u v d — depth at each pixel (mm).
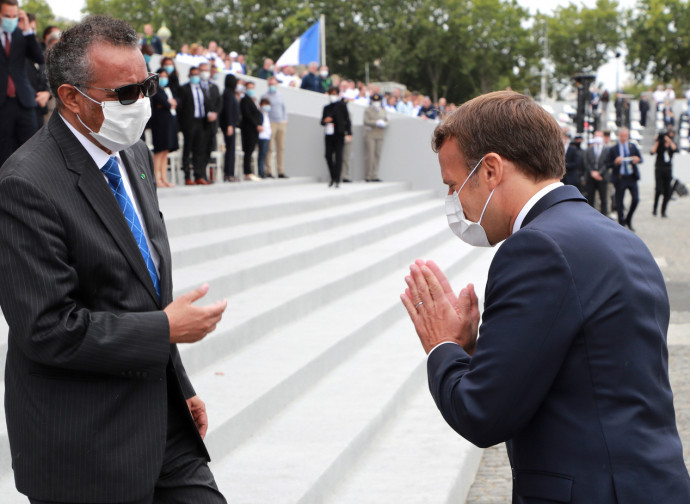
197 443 2307
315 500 3479
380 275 8133
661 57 67625
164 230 2326
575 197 1789
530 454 1689
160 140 10562
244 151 13422
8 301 1899
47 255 1905
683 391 5828
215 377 4520
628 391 1624
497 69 71312
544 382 1628
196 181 11609
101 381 1998
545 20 77500
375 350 5859
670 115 34750
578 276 1633
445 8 66875
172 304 2031
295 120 15906
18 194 1907
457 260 9578
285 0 60906
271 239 7977
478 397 1647
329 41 64812
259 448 3910
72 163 2031
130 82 2023
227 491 3389
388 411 4688
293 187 13336
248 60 59312
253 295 6125
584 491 1605
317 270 7457
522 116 1786
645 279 1697
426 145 15828
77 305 2012
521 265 1668
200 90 11453
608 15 78125
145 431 2053
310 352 5109
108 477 1994
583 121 18469
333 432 4121
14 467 2051
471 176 1832
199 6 61812
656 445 1627
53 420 1977
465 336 1901
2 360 3854
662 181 17500
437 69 69625
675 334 7668
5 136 6688
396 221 10648
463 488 4117
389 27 68062
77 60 2002
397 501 3637
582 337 1630
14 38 6680
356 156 16344
